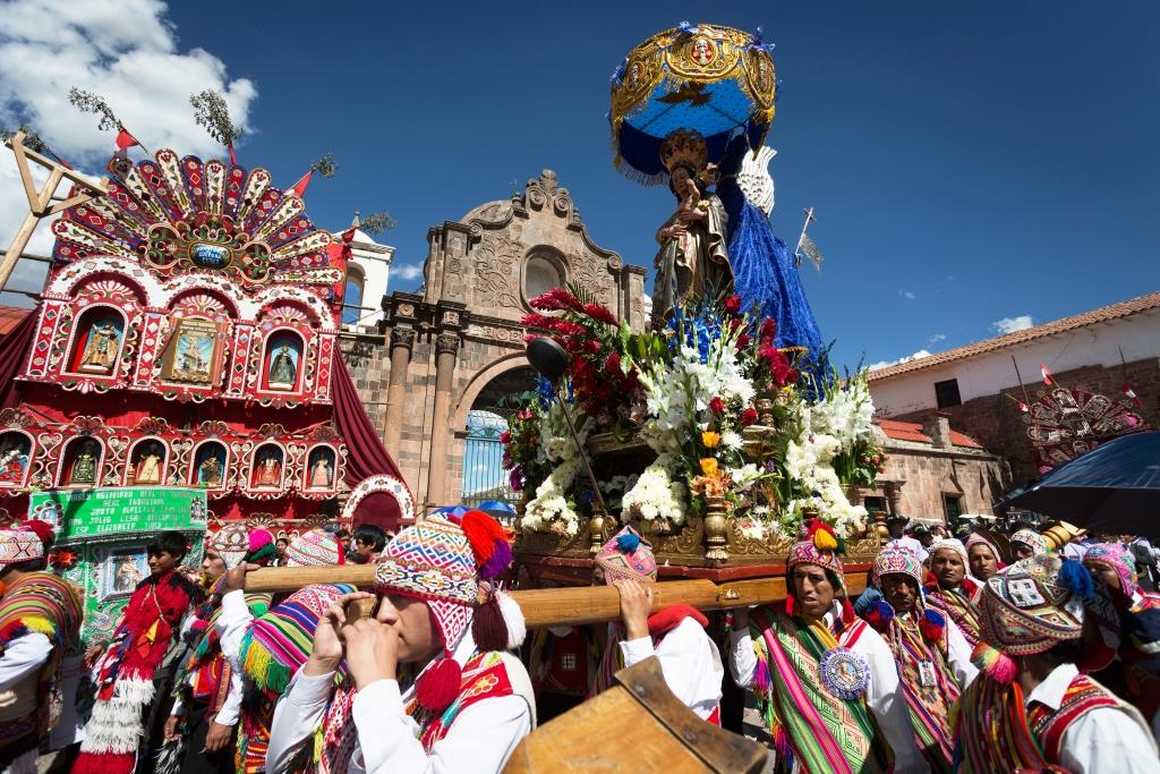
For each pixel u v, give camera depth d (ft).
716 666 6.72
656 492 9.43
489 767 3.98
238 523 30.30
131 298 32.65
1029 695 5.49
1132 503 8.84
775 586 8.50
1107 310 59.77
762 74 14.83
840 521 10.57
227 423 33.58
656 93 15.66
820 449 11.39
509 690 4.42
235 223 36.42
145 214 34.12
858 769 7.41
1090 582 5.44
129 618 12.95
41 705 10.10
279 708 5.54
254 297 35.55
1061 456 55.06
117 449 29.99
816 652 8.12
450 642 4.54
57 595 10.44
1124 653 8.07
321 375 35.88
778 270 15.75
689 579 8.55
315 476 34.53
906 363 78.84
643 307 64.49
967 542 13.38
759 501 10.84
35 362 29.68
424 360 52.75
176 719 12.73
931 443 60.39
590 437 12.30
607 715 3.14
